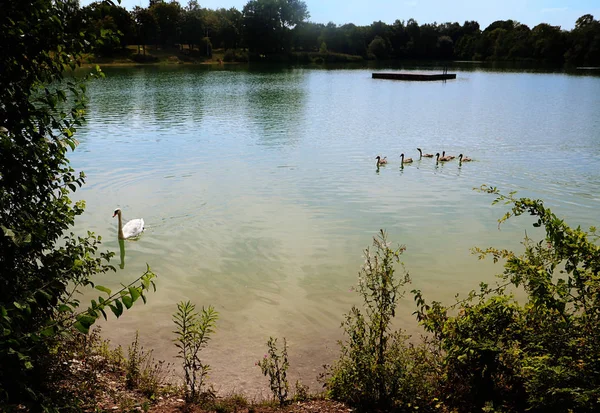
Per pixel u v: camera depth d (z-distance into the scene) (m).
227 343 11.05
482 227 19.56
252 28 168.25
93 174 27.03
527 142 38.94
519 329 6.53
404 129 45.00
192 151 33.78
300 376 9.82
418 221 20.25
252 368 10.09
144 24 139.88
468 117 53.09
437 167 30.58
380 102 66.19
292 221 20.00
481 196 24.30
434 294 13.51
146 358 10.24
